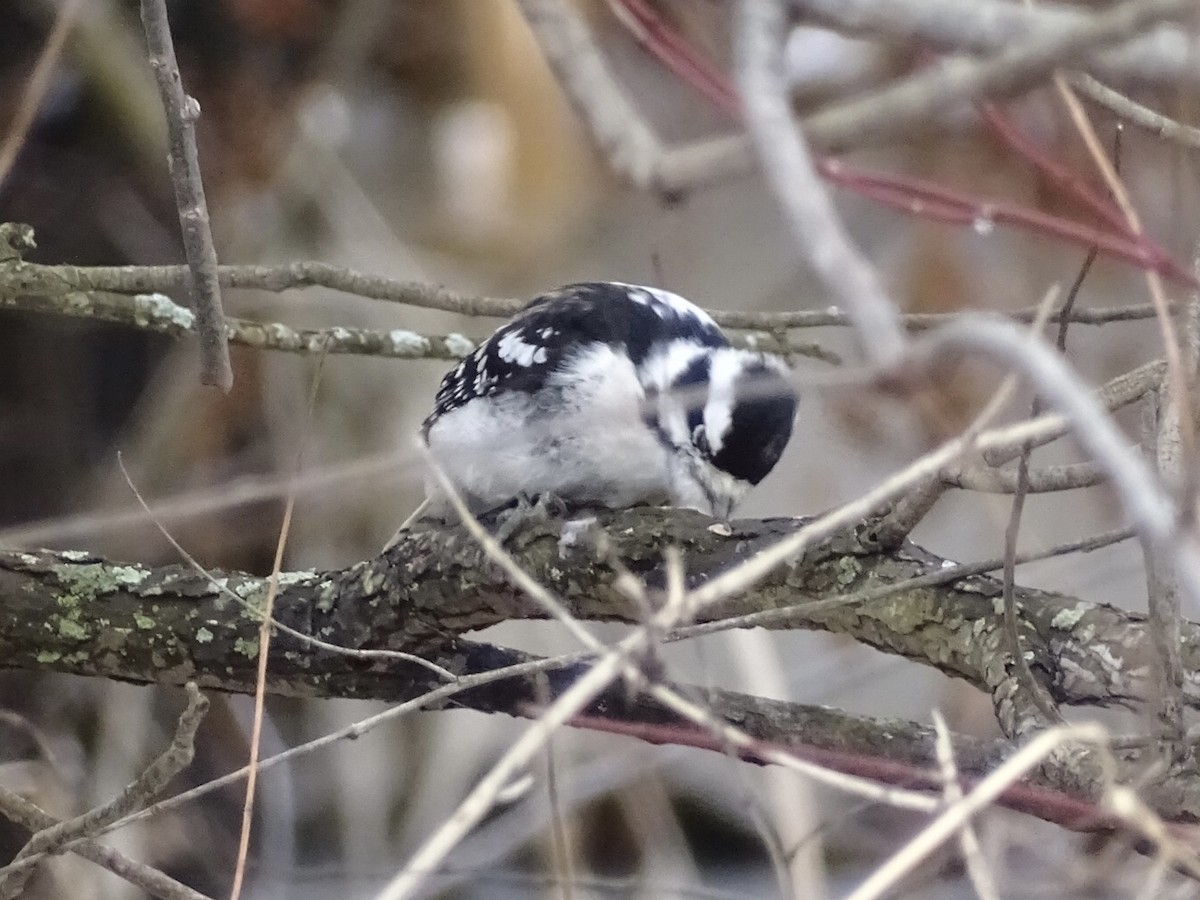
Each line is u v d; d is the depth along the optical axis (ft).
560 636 33.65
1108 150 21.11
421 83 45.91
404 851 33.14
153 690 34.53
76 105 40.24
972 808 10.82
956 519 36.11
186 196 17.75
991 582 15.83
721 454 22.98
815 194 7.34
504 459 22.95
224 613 20.39
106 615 20.59
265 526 36.06
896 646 16.16
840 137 7.77
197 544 35.83
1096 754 13.61
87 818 16.33
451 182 43.70
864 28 7.80
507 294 40.93
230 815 33.65
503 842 31.58
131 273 21.44
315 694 20.66
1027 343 8.59
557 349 23.16
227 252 39.50
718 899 32.01
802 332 36.27
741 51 7.60
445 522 22.85
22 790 27.37
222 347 18.79
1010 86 7.66
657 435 22.79
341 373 37.68
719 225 40.09
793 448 36.04
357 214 40.83
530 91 42.57
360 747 34.55
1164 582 13.15
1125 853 19.90
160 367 40.06
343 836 33.53
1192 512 10.31
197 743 34.24
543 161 42.32
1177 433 13.16
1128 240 12.55
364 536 35.83
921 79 9.09
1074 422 8.62
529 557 18.12
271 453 36.86
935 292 37.73
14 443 39.68
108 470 38.11
